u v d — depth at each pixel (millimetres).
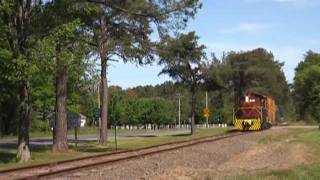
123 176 22094
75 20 29547
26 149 30562
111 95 122125
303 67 158000
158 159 30609
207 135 66062
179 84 76062
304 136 59375
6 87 35938
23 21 29016
